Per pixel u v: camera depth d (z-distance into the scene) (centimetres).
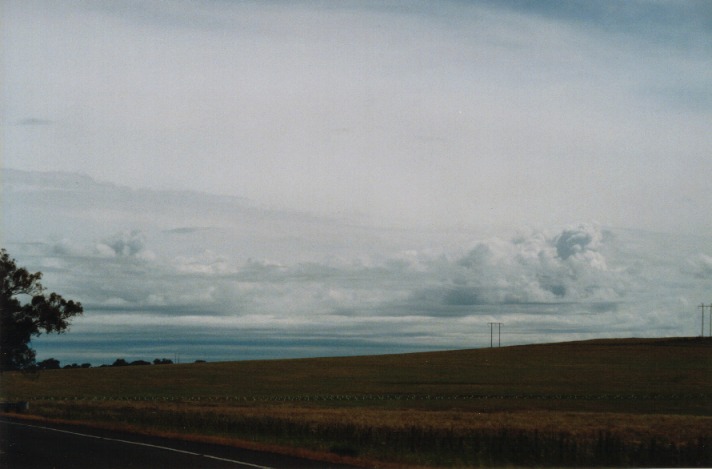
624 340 15075
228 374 10538
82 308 7000
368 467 2111
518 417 4619
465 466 2192
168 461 2139
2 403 5134
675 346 13288
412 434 2852
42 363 7144
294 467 2020
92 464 2073
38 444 2659
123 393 8269
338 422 3559
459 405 6544
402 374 10256
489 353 13412
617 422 4131
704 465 2373
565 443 2698
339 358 13200
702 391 7969
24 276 6781
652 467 2303
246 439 2911
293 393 8162
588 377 9506
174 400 7219
